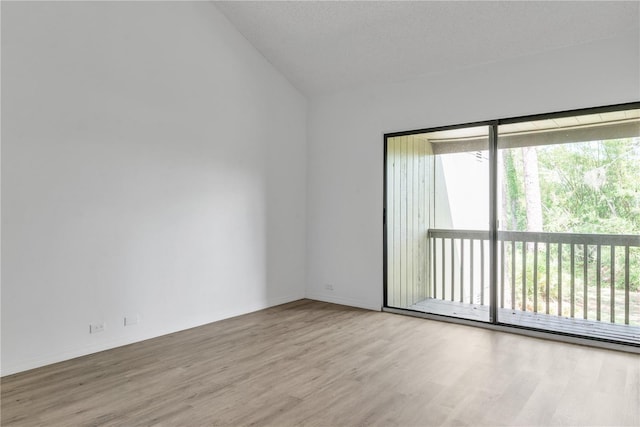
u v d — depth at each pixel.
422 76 4.47
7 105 2.85
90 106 3.30
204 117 4.21
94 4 3.34
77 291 3.22
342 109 5.12
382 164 4.79
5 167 2.84
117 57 3.49
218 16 4.36
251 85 4.73
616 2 3.16
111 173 3.44
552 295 3.77
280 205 5.09
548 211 3.78
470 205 4.21
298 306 4.99
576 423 2.19
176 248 3.94
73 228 3.20
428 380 2.74
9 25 2.86
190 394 2.54
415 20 3.86
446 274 4.36
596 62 3.48
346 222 5.08
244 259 4.62
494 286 4.05
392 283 4.72
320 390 2.59
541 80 3.75
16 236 2.90
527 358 3.16
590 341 3.49
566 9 3.33
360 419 2.23
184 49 4.03
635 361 3.10
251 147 4.72
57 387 2.64
